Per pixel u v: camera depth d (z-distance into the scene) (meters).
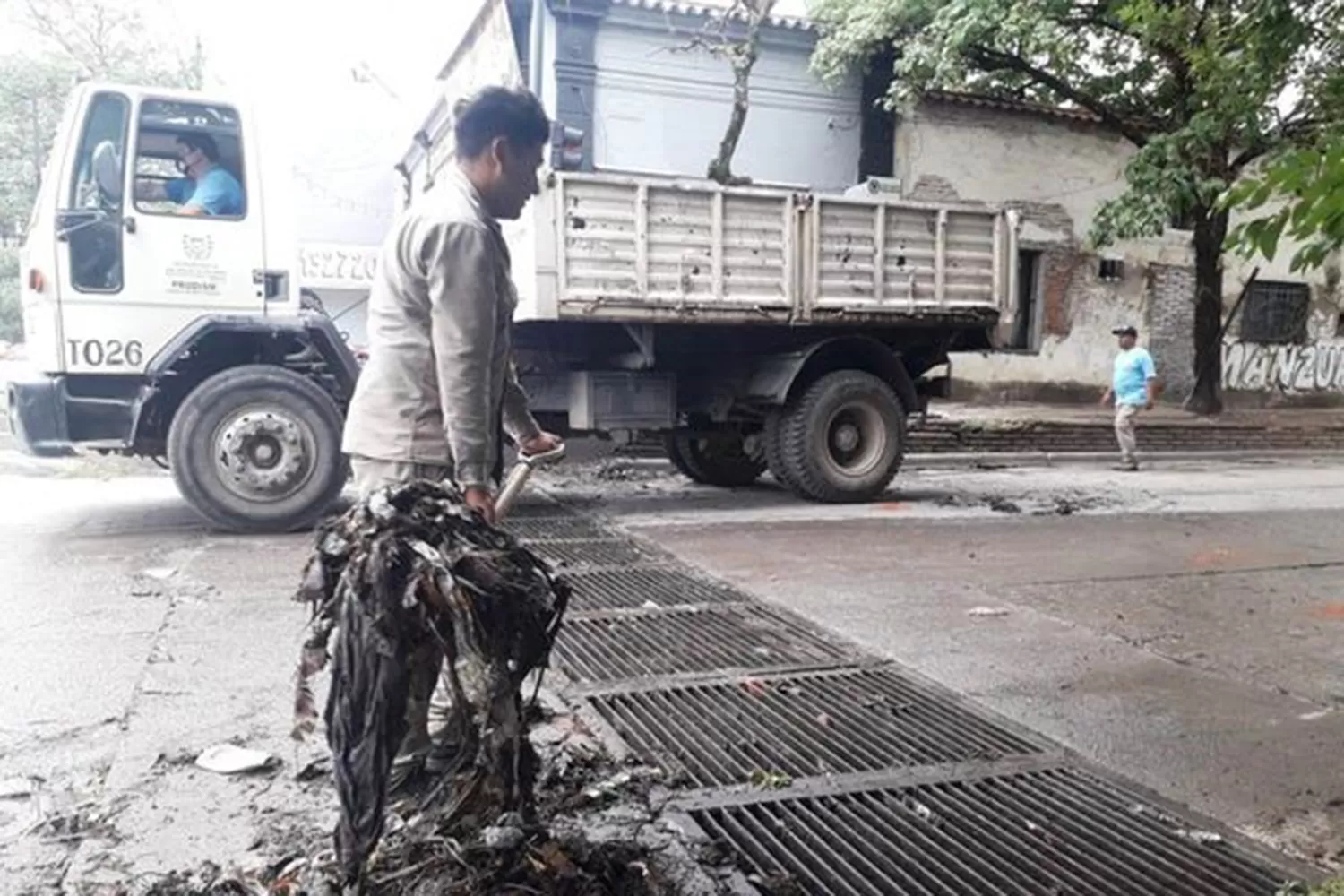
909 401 8.76
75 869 2.42
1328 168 1.88
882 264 8.16
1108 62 12.82
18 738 3.23
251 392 6.53
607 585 5.51
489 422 2.40
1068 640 4.59
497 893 2.23
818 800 2.93
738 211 7.63
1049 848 2.67
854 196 8.19
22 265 6.84
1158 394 16.53
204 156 6.55
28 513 7.52
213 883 2.34
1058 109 14.95
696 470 9.48
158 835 2.59
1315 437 14.59
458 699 2.30
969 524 7.63
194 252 6.48
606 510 8.07
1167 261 16.34
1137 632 4.74
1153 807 2.90
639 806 2.84
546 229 7.09
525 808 2.44
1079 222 15.57
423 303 2.44
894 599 5.27
